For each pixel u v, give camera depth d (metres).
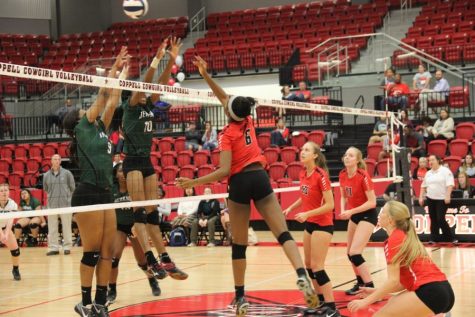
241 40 26.50
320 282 6.75
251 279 9.32
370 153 16.77
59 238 15.01
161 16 31.31
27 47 28.14
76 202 6.12
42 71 6.16
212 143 18.33
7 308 7.68
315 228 6.84
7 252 14.10
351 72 22.78
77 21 30.55
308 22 26.38
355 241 7.57
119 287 8.95
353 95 20.92
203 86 25.16
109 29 30.92
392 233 5.24
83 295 6.21
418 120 18.38
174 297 8.05
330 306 6.74
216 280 9.36
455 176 14.95
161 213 14.38
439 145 16.34
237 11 29.17
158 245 7.39
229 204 5.70
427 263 5.17
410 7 25.48
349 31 24.64
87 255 6.16
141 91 7.09
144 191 7.45
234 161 5.63
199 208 14.22
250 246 13.67
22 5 29.77
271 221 5.56
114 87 6.63
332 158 17.81
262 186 5.59
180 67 22.89
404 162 11.87
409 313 5.12
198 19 29.34
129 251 13.68
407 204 11.87
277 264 10.87
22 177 17.67
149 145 7.52
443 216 12.78
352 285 8.59
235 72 24.77
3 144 21.55
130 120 7.40
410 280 5.20
